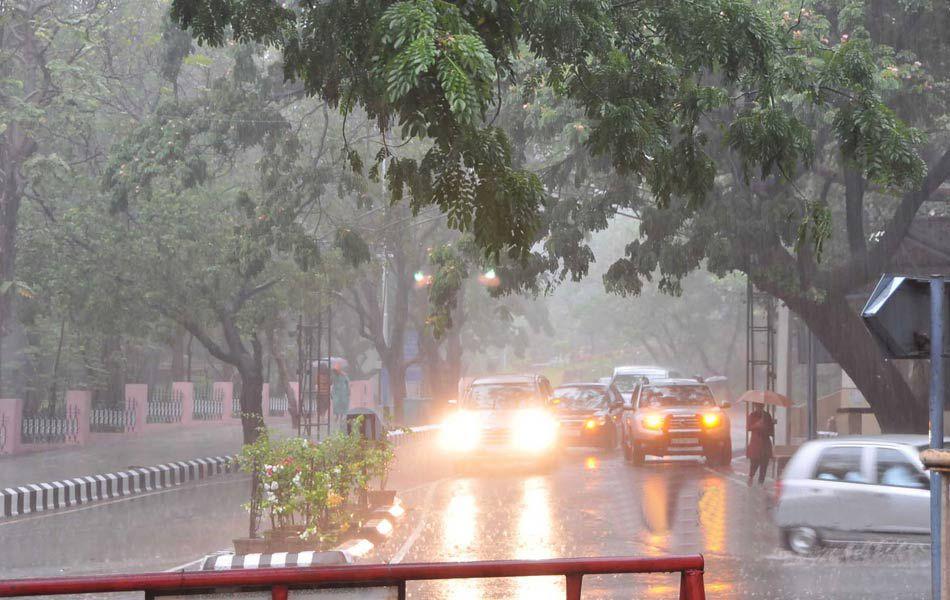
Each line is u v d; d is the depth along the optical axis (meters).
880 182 12.26
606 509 19.27
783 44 12.52
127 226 33.09
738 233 22.80
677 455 28.64
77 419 38.47
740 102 22.08
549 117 24.03
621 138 11.15
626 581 12.39
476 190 9.32
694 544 14.91
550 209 24.55
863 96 12.38
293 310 36.34
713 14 11.58
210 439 41.22
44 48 35.12
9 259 35.50
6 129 34.78
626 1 11.93
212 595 4.50
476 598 11.41
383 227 40.69
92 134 37.22
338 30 10.15
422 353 54.12
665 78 11.54
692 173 11.57
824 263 28.86
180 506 22.52
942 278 5.77
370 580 4.56
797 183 27.08
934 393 5.68
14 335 43.62
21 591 4.35
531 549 14.72
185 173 29.98
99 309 33.38
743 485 23.45
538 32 10.88
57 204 38.47
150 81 43.66
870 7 23.03
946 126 23.47
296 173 30.66
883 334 5.75
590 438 33.84
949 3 22.33
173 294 33.06
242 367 34.84
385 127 10.53
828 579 11.79
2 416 36.22
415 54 8.29
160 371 73.44
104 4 37.53
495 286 24.62
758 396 23.30
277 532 14.52
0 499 22.81
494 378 29.62
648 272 24.31
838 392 38.22
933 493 5.36
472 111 8.27
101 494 24.45
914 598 10.62
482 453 27.59
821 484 13.71
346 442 16.98
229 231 33.19
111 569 13.97
